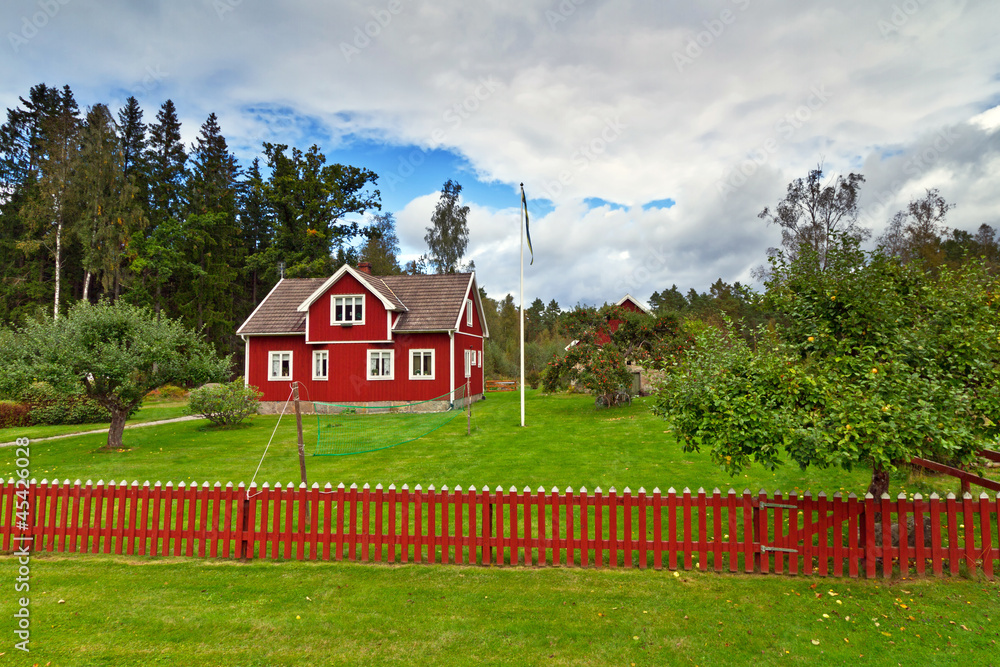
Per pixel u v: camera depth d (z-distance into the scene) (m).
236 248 56.00
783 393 6.43
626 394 26.14
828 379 6.63
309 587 6.64
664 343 25.31
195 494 7.75
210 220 48.88
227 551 7.61
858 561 6.61
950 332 6.56
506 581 6.72
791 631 5.44
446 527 7.30
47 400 23.77
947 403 5.78
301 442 7.89
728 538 6.88
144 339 16.88
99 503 7.88
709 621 5.67
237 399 22.20
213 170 55.06
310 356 28.45
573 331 25.80
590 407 26.36
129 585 6.73
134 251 42.75
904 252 34.28
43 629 5.63
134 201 46.00
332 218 47.59
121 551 7.81
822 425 5.98
